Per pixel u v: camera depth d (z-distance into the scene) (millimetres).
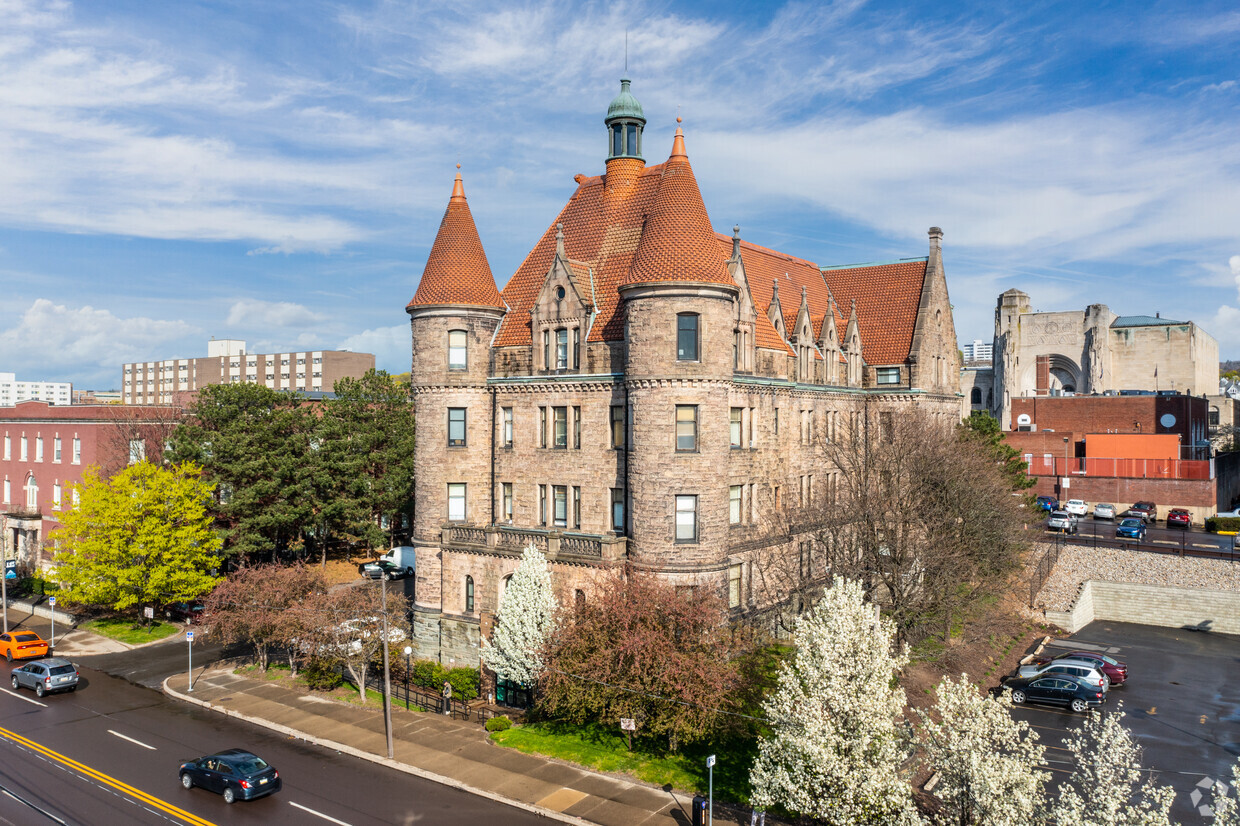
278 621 46750
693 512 40625
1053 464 99000
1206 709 42281
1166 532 79688
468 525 46531
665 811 30828
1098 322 129250
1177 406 99750
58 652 55219
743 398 45281
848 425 55062
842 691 26312
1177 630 58312
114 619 62531
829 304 56312
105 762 36031
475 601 46188
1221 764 35438
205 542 61375
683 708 33031
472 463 48375
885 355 60812
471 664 46219
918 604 43562
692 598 36312
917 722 37125
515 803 31625
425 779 34250
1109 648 53469
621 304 44156
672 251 40281
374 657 46781
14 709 43469
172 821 30156
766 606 46969
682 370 40062
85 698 45531
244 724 41219
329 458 72875
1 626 62094
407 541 83500
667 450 40312
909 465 48062
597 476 44125
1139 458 95250
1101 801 21000
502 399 48219
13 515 75250
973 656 47625
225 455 66562
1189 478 89438
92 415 75875
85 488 62219
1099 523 84812
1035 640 54938
